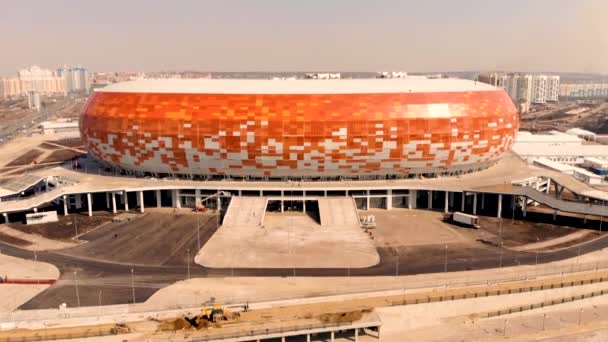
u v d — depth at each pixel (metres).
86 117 128.75
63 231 102.56
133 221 108.94
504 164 138.12
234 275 80.44
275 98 115.06
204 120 114.00
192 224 106.56
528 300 75.38
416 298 72.38
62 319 66.75
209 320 65.88
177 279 79.00
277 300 71.50
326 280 78.38
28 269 83.06
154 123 116.25
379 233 100.88
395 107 114.75
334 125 112.69
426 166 119.88
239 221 105.56
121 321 66.44
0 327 65.12
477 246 93.38
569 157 170.75
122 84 132.00
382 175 120.31
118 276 80.25
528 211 116.31
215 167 118.38
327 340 66.25
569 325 71.06
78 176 127.12
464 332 68.62
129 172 127.50
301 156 114.38
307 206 116.44
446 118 116.38
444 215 112.31
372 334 67.81
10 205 108.56
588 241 96.06
